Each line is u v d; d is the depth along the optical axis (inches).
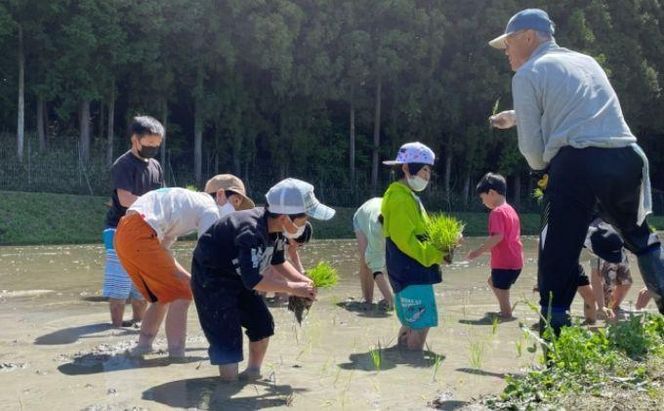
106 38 883.4
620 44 1245.7
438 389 188.1
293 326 280.4
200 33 949.2
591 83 195.9
